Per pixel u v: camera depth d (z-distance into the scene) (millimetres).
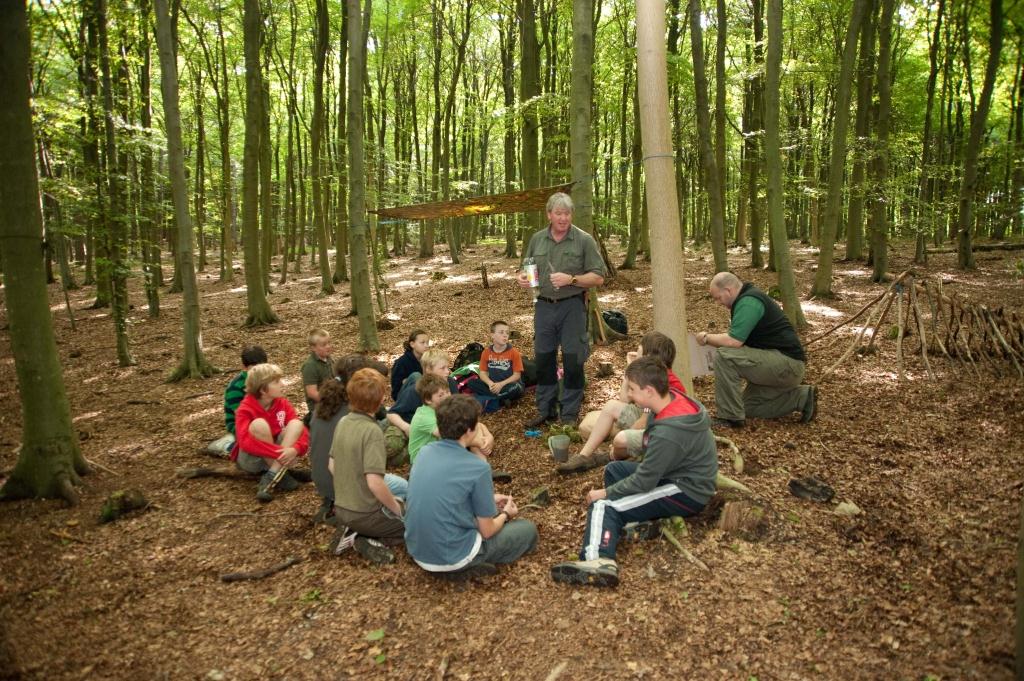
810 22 14703
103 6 7941
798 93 17188
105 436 5523
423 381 3953
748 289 4582
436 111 18625
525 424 5066
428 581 2936
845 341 6777
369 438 3131
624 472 3326
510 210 8023
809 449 4082
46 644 2561
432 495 2793
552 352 4863
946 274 11016
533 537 3094
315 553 3283
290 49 16859
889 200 10344
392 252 22625
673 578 2799
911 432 4281
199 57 16656
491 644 2471
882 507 3322
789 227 22703
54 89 10336
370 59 20469
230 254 17359
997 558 2787
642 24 3348
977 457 3822
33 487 4031
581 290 4742
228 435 4922
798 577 2750
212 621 2713
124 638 2605
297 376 7383
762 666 2264
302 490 4180
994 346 5547
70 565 3217
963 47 13977
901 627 2416
